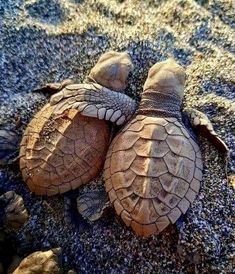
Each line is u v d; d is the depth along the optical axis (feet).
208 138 0.32
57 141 0.31
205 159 0.32
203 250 0.30
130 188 0.29
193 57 0.37
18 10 0.38
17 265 0.31
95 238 0.32
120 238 0.31
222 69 0.35
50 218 0.33
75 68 0.36
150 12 0.39
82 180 0.31
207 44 0.37
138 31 0.37
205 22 0.38
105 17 0.39
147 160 0.29
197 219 0.30
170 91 0.31
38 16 0.38
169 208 0.29
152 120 0.30
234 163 0.32
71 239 0.32
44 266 0.29
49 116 0.32
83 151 0.31
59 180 0.31
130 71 0.34
